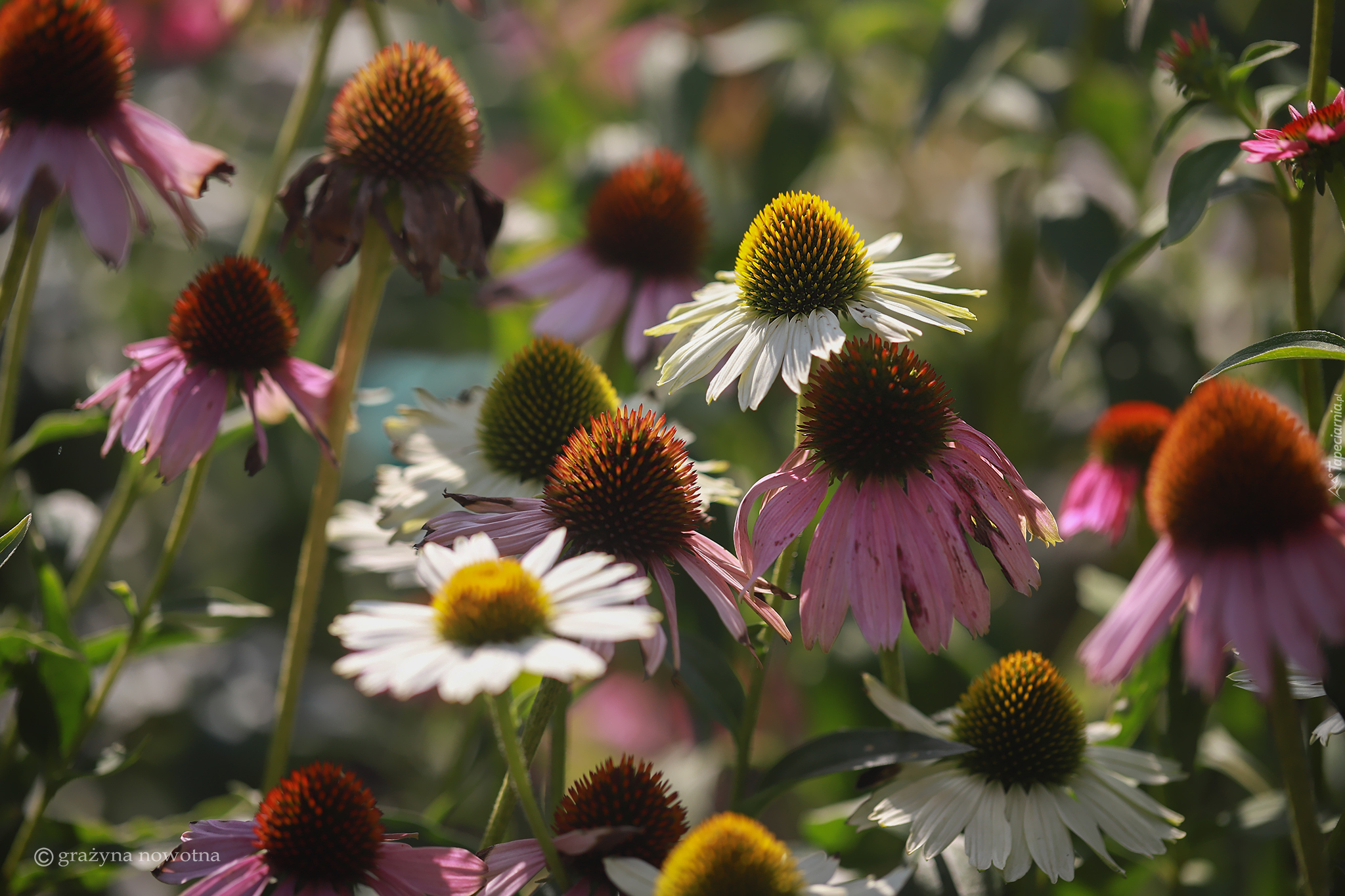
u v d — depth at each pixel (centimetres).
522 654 89
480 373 159
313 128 167
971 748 96
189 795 125
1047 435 131
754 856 91
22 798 105
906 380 96
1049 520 96
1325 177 94
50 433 106
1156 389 117
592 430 96
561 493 95
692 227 113
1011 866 95
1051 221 119
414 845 99
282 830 94
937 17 144
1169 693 100
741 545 96
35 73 100
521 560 93
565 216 132
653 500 94
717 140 166
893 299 95
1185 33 118
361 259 102
